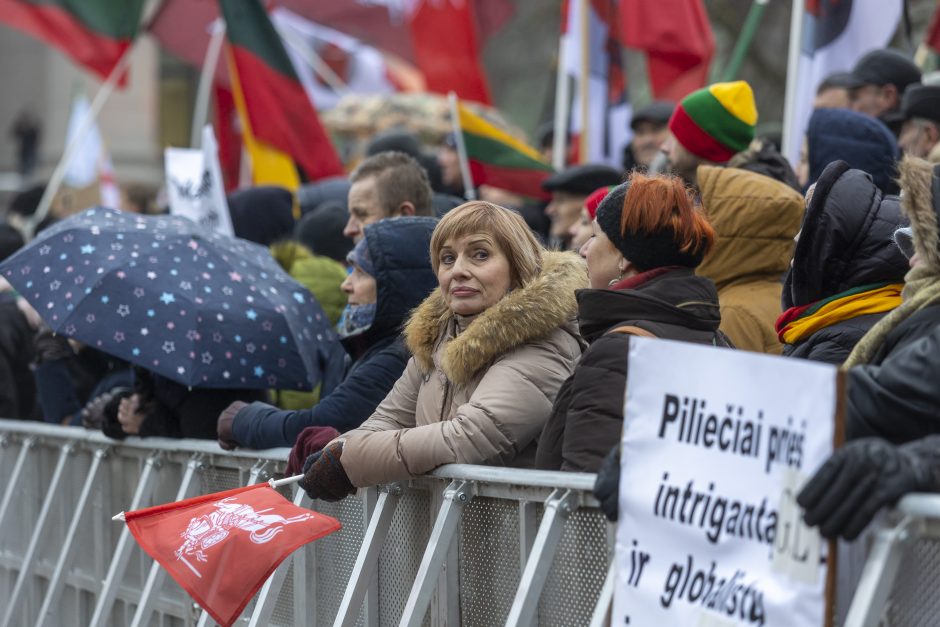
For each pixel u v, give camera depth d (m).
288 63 16.28
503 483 6.70
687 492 5.26
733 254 8.54
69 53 17.05
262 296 9.73
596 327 6.49
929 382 5.04
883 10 12.69
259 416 8.72
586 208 9.55
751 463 5.04
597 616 5.85
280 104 16.20
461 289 7.38
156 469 9.90
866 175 7.17
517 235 7.43
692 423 5.28
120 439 10.12
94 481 10.52
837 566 4.80
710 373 5.23
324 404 8.41
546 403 7.07
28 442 11.62
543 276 7.24
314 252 12.45
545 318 7.10
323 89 24.14
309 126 16.33
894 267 6.93
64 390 11.54
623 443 5.52
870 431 5.20
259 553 7.21
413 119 19.42
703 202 8.66
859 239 7.00
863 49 12.70
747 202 8.51
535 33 49.03
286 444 8.58
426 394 7.58
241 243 10.40
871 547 4.89
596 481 5.70
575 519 6.34
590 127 16.33
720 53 34.50
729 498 5.11
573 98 20.77
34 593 11.21
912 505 4.66
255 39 16.16
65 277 9.66
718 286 8.63
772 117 34.09
